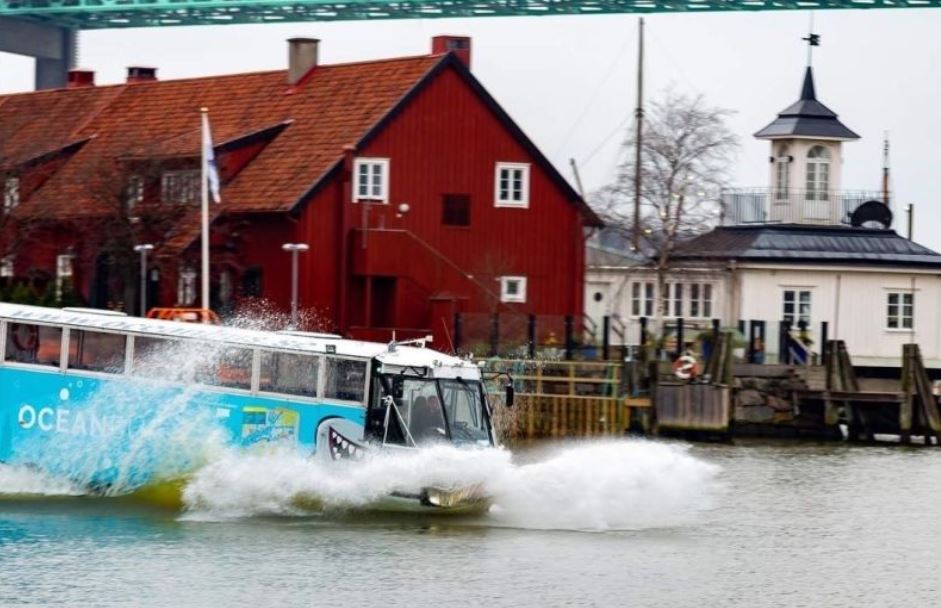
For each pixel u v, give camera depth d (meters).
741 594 48.62
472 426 54.41
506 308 107.69
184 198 104.62
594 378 92.75
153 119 118.50
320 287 103.69
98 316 54.31
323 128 107.81
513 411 91.06
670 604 46.78
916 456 88.62
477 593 46.50
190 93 119.06
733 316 116.69
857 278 118.31
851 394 97.12
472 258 108.62
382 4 188.50
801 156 121.44
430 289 105.94
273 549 50.53
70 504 54.94
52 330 54.25
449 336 104.88
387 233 104.69
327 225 104.00
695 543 55.41
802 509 65.81
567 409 91.38
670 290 118.50
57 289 101.69
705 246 118.81
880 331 118.75
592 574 49.56
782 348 103.25
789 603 47.88
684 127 116.12
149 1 196.00
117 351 54.16
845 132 122.06
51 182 113.69
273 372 53.69
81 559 48.88
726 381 94.81
